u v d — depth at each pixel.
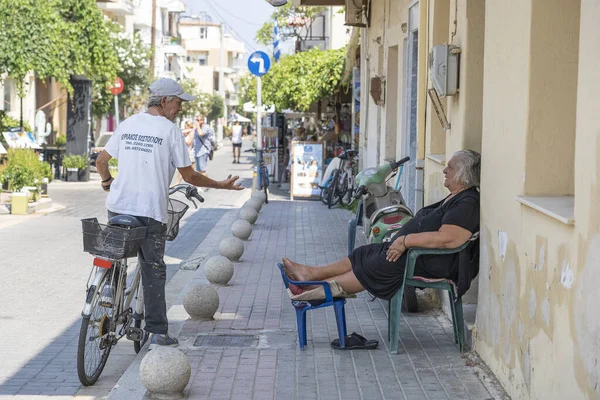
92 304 6.66
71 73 26.38
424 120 10.15
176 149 7.13
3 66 24.81
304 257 12.62
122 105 42.88
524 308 5.57
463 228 6.98
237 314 8.68
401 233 7.35
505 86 6.14
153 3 56.88
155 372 6.06
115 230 6.60
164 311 7.30
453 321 7.31
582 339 4.42
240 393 6.18
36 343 8.11
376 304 9.02
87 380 6.76
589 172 4.34
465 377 6.47
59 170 27.98
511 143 5.97
